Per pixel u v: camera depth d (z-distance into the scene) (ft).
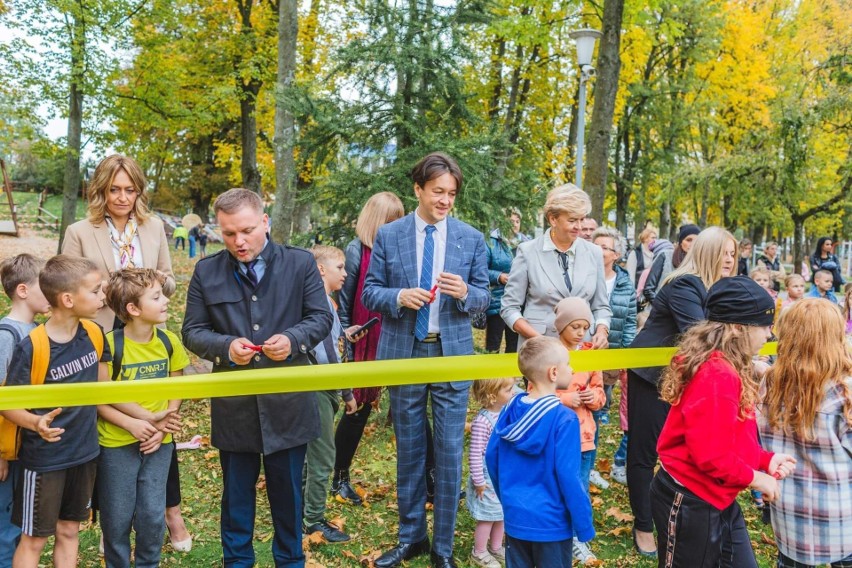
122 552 9.91
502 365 10.13
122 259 12.31
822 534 9.06
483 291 11.24
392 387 11.35
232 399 9.39
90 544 11.85
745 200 64.18
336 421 19.20
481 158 20.99
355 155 22.27
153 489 10.09
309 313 9.85
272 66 55.31
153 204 129.70
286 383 9.03
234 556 9.57
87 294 9.16
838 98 55.52
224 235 9.27
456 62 21.89
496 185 21.85
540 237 12.87
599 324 12.68
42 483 8.96
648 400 11.53
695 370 8.20
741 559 8.28
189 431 18.19
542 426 8.79
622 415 15.69
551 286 12.45
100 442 9.66
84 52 40.70
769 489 8.00
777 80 75.36
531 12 43.78
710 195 72.13
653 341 11.51
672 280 11.35
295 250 9.98
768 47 76.69
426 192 11.03
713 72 72.28
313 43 55.01
